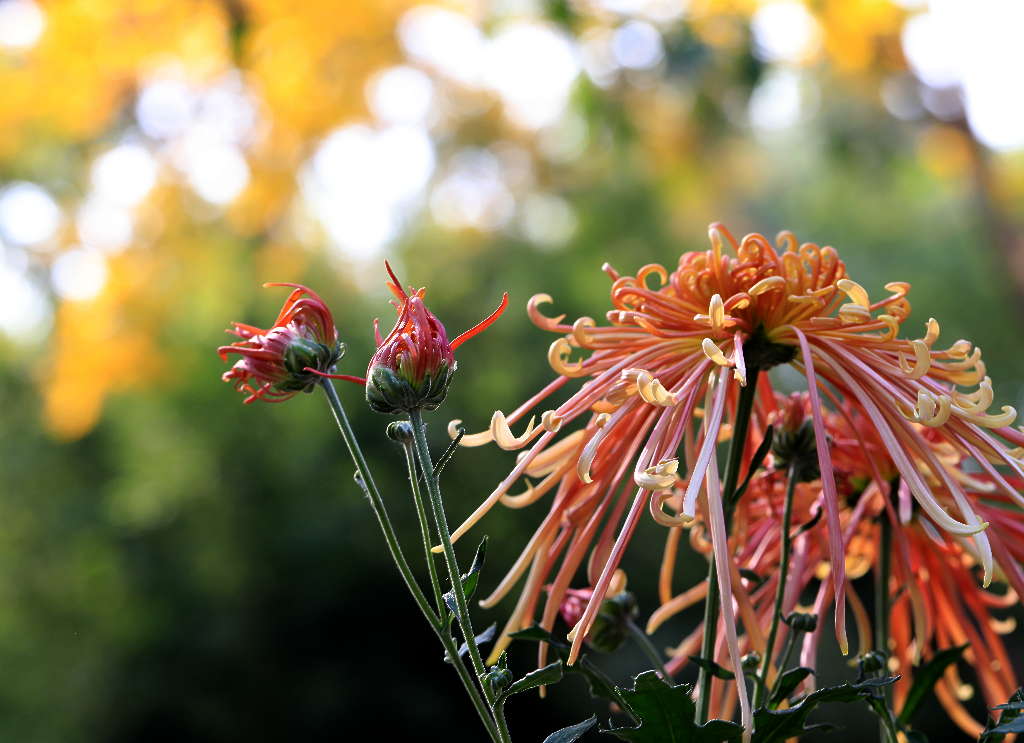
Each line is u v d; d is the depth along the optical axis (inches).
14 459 244.2
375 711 221.3
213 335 225.9
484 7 203.9
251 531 223.6
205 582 224.7
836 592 22.4
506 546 211.8
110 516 231.8
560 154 249.8
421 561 220.5
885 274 334.3
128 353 217.2
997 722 24.2
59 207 222.2
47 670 228.7
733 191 296.2
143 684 222.8
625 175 246.4
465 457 218.1
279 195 214.2
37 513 239.3
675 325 27.4
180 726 222.1
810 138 261.0
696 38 149.0
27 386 251.3
